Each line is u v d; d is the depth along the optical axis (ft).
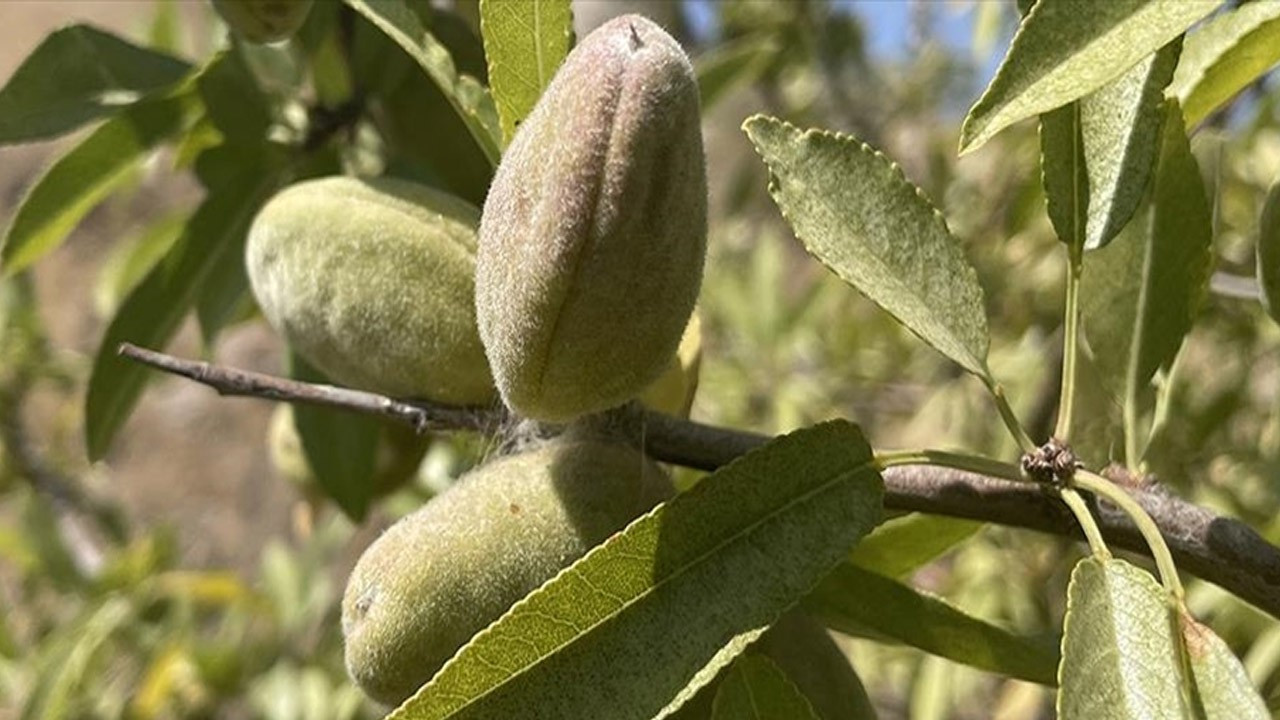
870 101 2.17
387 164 0.95
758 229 2.26
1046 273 1.67
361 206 0.75
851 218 0.67
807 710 0.63
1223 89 0.75
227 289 0.99
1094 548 0.62
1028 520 0.68
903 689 1.70
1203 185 0.74
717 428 0.71
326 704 1.49
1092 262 0.75
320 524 1.69
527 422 0.71
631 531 0.61
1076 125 0.69
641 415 0.70
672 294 0.60
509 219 0.61
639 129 0.58
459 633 0.64
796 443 0.64
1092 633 0.60
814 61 2.08
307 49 0.94
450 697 0.60
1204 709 0.58
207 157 0.97
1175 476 1.38
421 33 0.76
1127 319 0.75
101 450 0.99
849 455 0.64
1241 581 0.66
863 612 0.73
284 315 0.77
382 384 0.75
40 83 0.93
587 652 0.61
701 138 0.59
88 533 2.10
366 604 0.65
